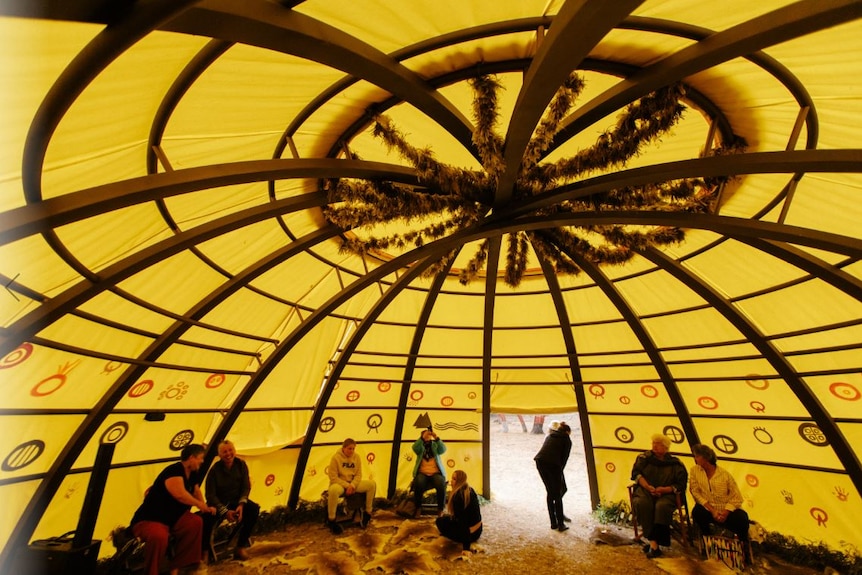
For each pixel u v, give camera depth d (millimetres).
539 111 3252
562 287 8344
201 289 6016
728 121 4391
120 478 6816
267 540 7656
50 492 5699
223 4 2047
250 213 4613
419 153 4340
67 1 1699
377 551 7125
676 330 8148
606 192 5066
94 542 5496
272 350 8203
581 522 8820
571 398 10266
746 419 8094
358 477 8398
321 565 6562
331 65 2900
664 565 6559
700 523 6805
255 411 8680
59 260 4059
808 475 7473
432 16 3195
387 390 10117
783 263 5824
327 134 4711
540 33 3365
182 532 5438
